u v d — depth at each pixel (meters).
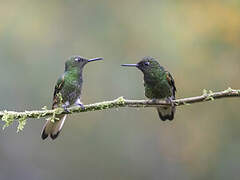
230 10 14.74
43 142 15.61
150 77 8.30
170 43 15.37
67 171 15.39
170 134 15.30
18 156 15.45
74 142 15.58
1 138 15.44
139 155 15.41
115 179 15.28
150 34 15.80
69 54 16.03
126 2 16.47
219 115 14.88
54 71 15.68
